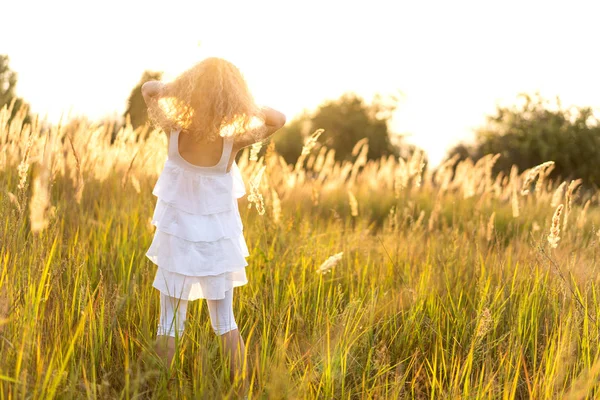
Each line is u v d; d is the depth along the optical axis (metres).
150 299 3.51
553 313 3.76
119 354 2.92
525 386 3.14
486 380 2.98
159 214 3.10
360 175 11.07
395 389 2.80
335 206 8.50
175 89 3.01
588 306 3.73
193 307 3.66
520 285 4.03
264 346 2.96
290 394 2.60
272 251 4.53
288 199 7.88
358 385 3.04
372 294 3.71
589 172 20.72
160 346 2.91
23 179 3.34
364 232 5.89
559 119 21.67
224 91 3.01
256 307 3.56
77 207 5.26
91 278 3.90
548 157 21.03
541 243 4.26
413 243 5.46
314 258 4.75
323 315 3.65
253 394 2.77
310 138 5.31
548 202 8.40
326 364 2.89
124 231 4.62
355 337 3.34
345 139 33.72
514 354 3.24
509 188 8.09
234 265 3.14
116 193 6.05
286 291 3.93
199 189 3.08
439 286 4.32
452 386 2.98
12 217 3.45
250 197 3.75
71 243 4.18
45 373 2.47
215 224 3.09
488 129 22.97
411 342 3.54
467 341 3.56
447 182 8.57
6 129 5.92
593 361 3.15
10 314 2.68
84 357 2.88
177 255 3.03
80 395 2.51
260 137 3.15
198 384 2.72
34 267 3.13
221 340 3.03
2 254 3.17
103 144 6.45
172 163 3.09
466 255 4.75
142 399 2.59
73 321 3.07
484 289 3.89
